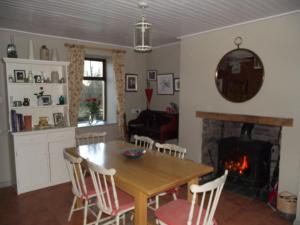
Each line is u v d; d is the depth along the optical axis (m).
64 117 4.00
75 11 2.74
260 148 3.24
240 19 3.03
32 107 3.62
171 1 2.43
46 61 3.61
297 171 2.80
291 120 2.81
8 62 3.38
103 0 2.41
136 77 5.37
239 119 3.30
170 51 4.93
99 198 2.04
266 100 3.04
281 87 2.89
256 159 3.27
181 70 4.06
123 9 2.67
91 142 4.38
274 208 2.92
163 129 4.37
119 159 2.46
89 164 2.04
